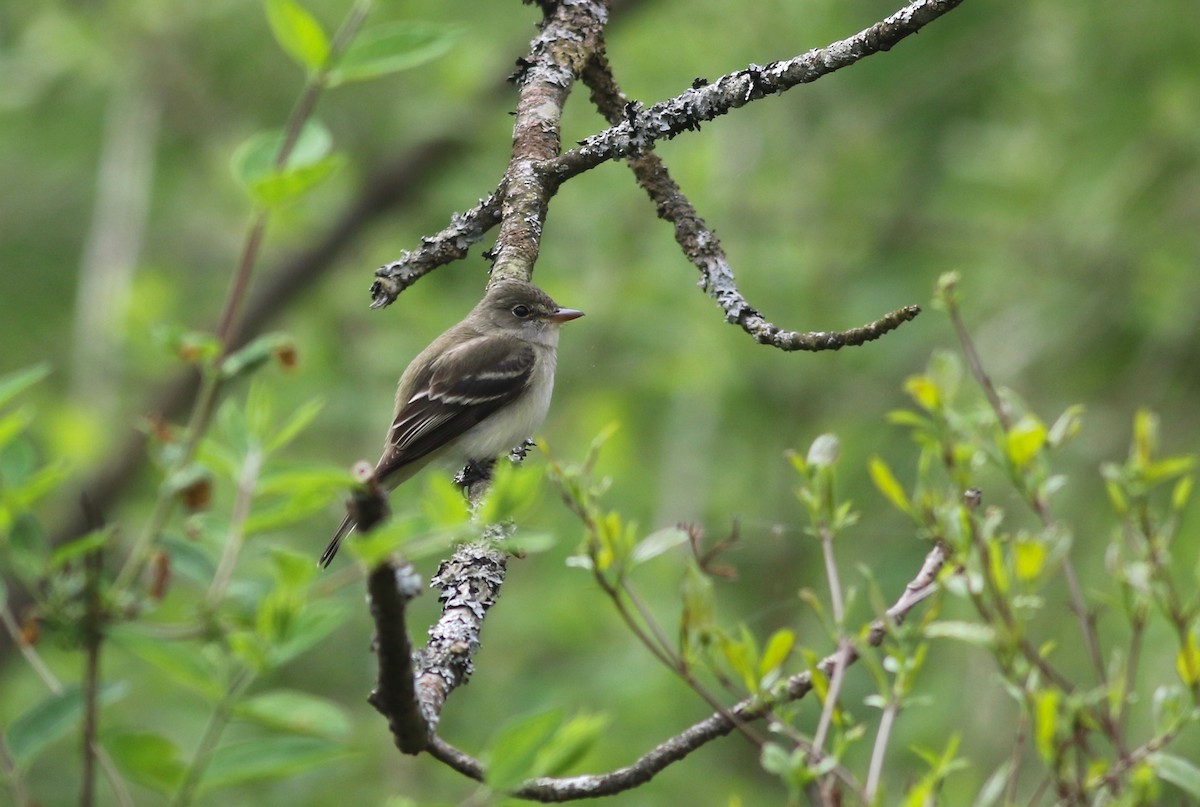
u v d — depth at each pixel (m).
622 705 12.82
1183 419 14.29
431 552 3.21
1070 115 13.97
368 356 15.05
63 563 3.11
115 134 15.21
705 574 4.55
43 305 17.31
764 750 3.94
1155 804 4.09
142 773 3.13
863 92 15.31
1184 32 13.48
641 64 14.59
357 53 3.57
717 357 14.15
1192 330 14.23
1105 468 4.64
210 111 15.98
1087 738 4.35
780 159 15.34
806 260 14.80
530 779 3.35
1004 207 14.37
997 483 12.82
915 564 13.73
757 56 14.55
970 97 15.55
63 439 12.38
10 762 3.16
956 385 4.43
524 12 15.57
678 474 14.17
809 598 4.40
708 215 14.45
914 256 15.31
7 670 13.29
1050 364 14.73
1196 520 12.58
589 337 15.02
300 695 3.22
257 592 3.24
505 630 14.00
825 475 4.62
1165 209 14.15
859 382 15.16
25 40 15.26
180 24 15.38
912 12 6.20
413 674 3.99
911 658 4.24
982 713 12.13
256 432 3.20
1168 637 10.69
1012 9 14.83
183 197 16.58
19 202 17.33
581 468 4.35
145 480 15.45
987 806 4.02
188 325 16.22
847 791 4.63
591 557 4.33
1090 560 13.30
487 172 15.41
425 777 12.82
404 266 7.32
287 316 16.48
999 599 4.16
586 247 14.85
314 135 3.53
